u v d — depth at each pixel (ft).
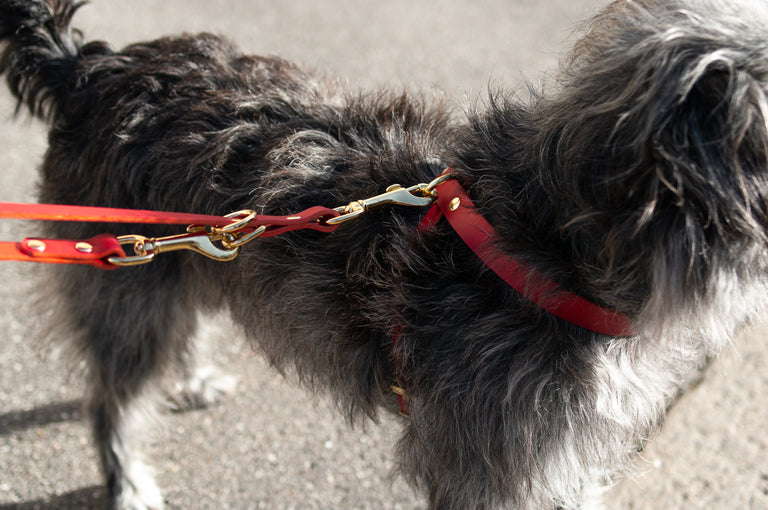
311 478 3.27
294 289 2.68
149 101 2.94
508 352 2.43
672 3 2.28
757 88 2.14
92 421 3.23
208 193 2.81
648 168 2.18
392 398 2.69
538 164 2.36
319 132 2.80
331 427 3.44
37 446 3.35
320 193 2.69
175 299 3.09
